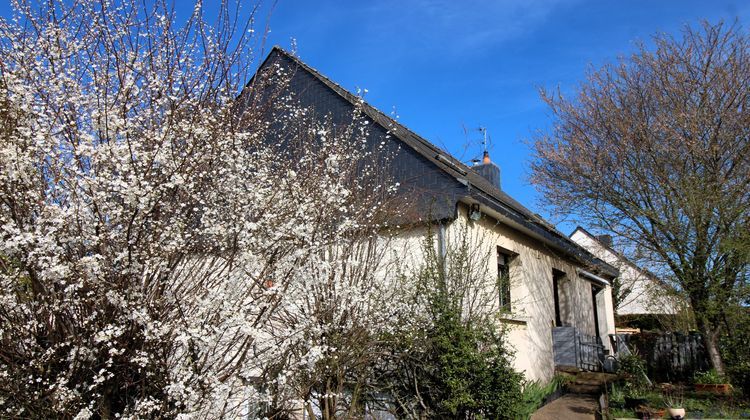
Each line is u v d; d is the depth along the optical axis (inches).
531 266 469.1
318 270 201.5
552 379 453.7
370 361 271.9
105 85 177.2
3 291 151.6
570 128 528.7
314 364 221.1
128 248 155.5
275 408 206.7
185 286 178.7
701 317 460.8
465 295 314.8
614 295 837.8
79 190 154.6
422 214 345.4
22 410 150.3
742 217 444.5
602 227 509.4
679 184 457.7
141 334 161.2
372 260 287.6
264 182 220.2
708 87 470.6
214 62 207.6
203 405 167.3
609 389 438.3
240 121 221.9
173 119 175.2
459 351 267.3
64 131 167.3
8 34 176.9
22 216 153.6
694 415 358.9
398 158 388.2
